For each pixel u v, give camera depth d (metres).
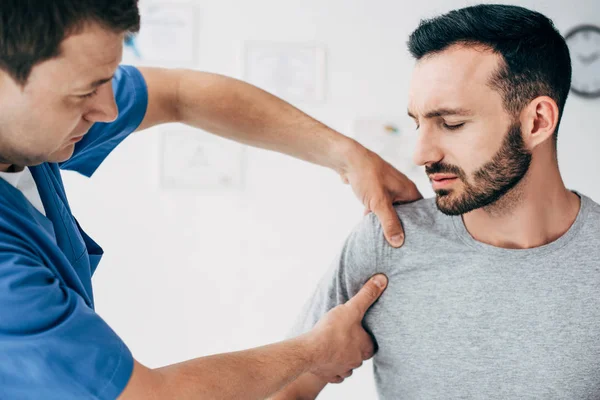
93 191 3.29
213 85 1.24
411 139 3.27
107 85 0.84
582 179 3.29
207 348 3.36
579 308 1.08
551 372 1.08
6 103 0.77
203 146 3.28
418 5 3.21
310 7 3.22
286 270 3.34
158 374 0.87
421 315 1.16
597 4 3.18
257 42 3.23
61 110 0.79
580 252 1.10
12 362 0.80
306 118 1.27
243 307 3.34
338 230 3.32
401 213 1.22
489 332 1.11
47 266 0.89
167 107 1.24
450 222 1.17
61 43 0.73
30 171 0.98
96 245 1.17
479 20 1.00
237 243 3.32
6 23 0.71
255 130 1.27
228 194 3.31
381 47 3.24
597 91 3.22
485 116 1.02
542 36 1.01
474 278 1.13
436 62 1.02
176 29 3.22
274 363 0.99
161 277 3.33
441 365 1.14
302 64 3.24
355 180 1.24
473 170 1.04
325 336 1.10
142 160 3.29
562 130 3.27
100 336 0.83
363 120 3.26
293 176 3.30
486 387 1.11
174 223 3.31
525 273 1.11
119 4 0.75
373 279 1.18
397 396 1.18
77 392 0.82
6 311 0.78
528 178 1.07
